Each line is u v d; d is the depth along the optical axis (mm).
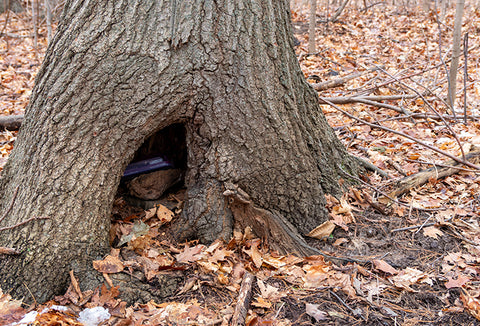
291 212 2805
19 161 2375
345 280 2395
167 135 3053
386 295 2348
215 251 2543
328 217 2887
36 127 2324
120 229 2686
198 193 2678
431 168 3586
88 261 2281
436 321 2148
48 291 2150
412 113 4840
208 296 2283
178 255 2521
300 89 2887
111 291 2172
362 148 4164
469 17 10352
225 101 2477
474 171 3467
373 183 3428
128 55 2320
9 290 2082
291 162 2680
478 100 5523
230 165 2580
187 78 2406
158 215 2805
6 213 2248
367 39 9016
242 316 2096
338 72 7086
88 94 2295
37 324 1908
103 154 2371
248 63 2451
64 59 2301
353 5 12539
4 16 10773
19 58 7852
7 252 2129
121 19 2320
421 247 2754
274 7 2611
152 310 2145
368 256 2668
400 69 7160
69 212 2262
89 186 2324
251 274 2424
